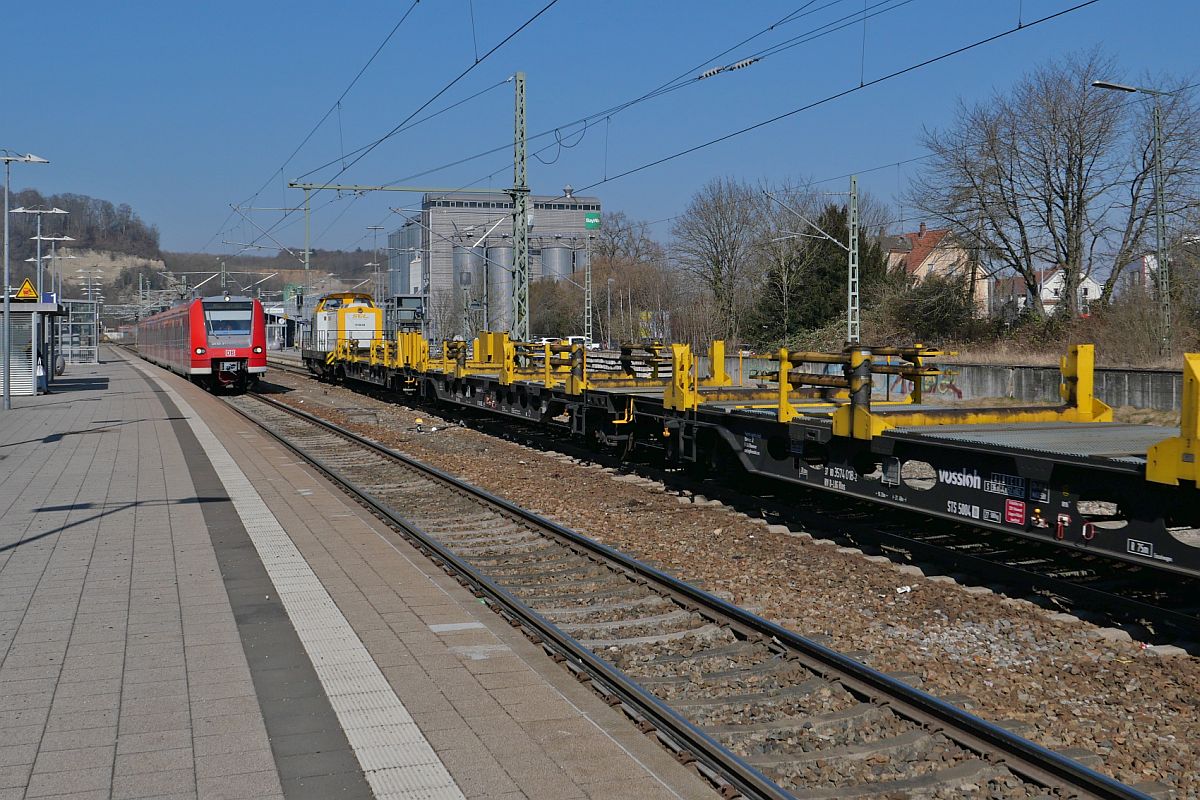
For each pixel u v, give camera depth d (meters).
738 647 7.25
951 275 51.47
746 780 4.86
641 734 5.51
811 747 5.59
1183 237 40.28
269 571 9.28
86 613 7.83
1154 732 5.86
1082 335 43.34
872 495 10.00
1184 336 36.28
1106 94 44.34
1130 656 7.16
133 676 6.35
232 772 4.94
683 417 13.84
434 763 5.05
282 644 7.02
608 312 69.38
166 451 18.98
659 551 10.67
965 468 8.79
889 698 6.08
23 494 13.88
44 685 6.18
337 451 19.61
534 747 5.25
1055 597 8.52
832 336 55.91
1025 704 6.27
